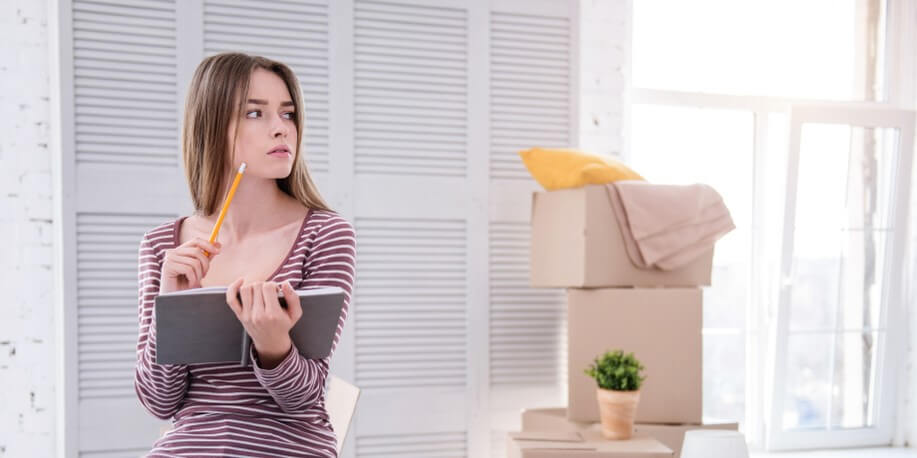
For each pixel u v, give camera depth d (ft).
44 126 8.95
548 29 10.61
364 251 9.86
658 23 12.15
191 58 9.23
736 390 12.46
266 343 3.47
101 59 8.95
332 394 6.79
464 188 10.21
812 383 12.51
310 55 9.67
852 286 12.57
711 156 12.34
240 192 4.35
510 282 10.39
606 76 11.02
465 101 10.25
